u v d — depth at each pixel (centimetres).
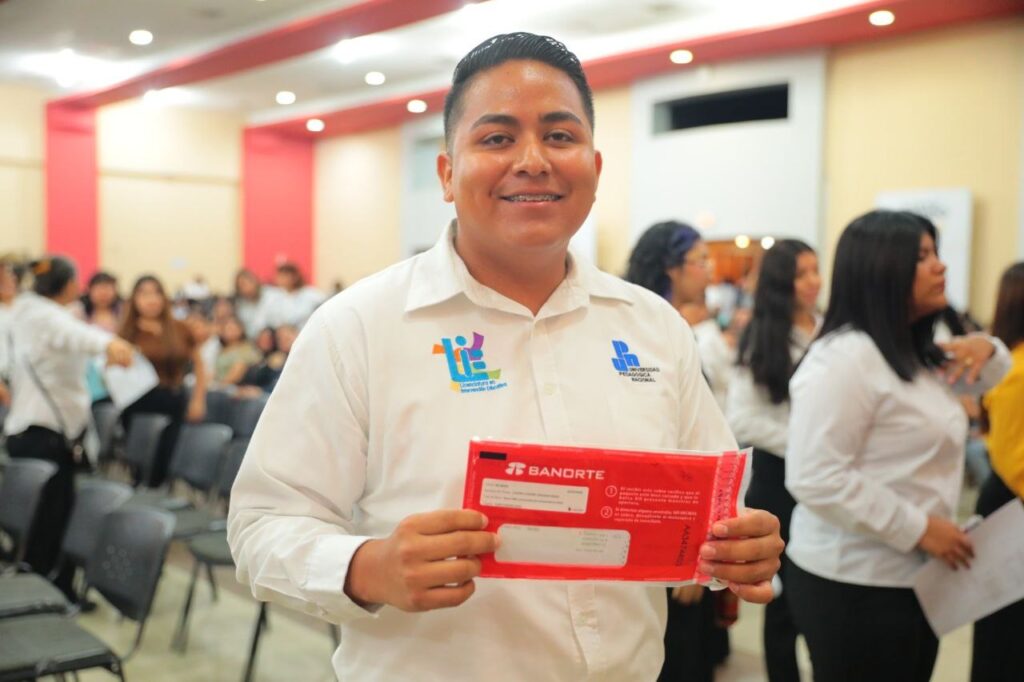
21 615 250
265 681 302
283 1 765
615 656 101
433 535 83
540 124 97
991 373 187
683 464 90
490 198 98
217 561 314
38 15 813
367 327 101
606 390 105
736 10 786
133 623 353
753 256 882
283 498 98
